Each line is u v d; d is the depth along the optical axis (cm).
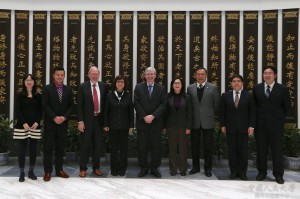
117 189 397
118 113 456
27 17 593
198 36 592
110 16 596
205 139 470
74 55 596
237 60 587
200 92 472
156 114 445
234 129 443
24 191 387
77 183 423
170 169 477
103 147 556
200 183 426
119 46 596
